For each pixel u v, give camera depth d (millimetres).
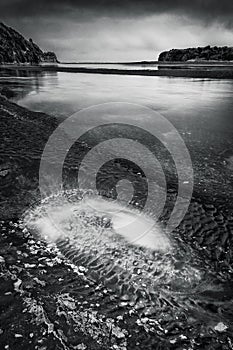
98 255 4727
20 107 16562
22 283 4023
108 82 38750
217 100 22016
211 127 13523
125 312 3680
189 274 4434
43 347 3100
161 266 4555
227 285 4266
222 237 5336
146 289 4098
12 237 5094
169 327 3498
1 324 3342
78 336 3277
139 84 35531
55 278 4188
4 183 6750
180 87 31688
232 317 3697
